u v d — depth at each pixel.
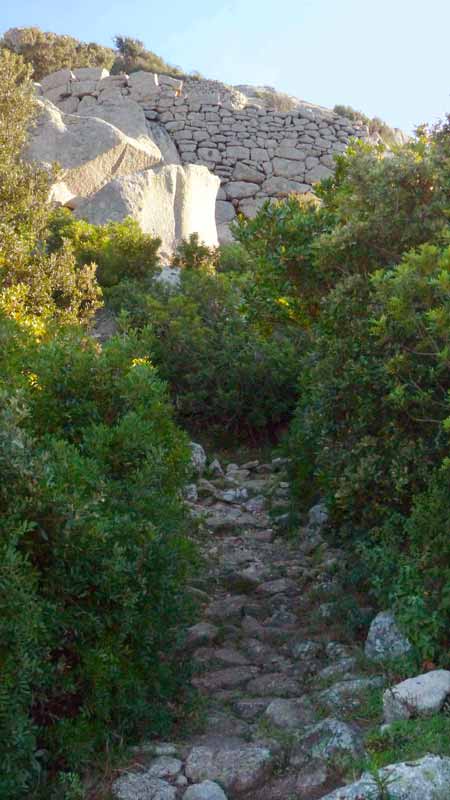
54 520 4.10
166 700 4.90
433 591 4.97
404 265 5.29
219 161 25.86
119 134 20.61
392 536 5.76
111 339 6.24
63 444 4.52
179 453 5.69
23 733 3.67
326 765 4.07
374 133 28.42
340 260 6.59
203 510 9.23
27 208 12.29
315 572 7.09
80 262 15.25
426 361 5.64
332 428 6.41
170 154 25.31
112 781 4.16
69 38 33.94
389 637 5.16
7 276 11.30
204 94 26.14
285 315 8.37
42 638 3.95
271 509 9.16
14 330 6.51
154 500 4.95
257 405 11.63
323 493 8.41
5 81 13.30
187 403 11.66
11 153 12.77
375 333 5.48
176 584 4.85
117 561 4.30
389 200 6.34
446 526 5.02
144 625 4.59
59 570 4.17
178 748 4.47
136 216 18.83
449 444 5.52
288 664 5.61
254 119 26.20
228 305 12.71
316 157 26.30
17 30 32.78
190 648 5.92
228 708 5.02
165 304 13.30
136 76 26.20
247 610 6.53
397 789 3.56
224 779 4.12
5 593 3.67
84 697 4.29
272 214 7.71
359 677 4.99
